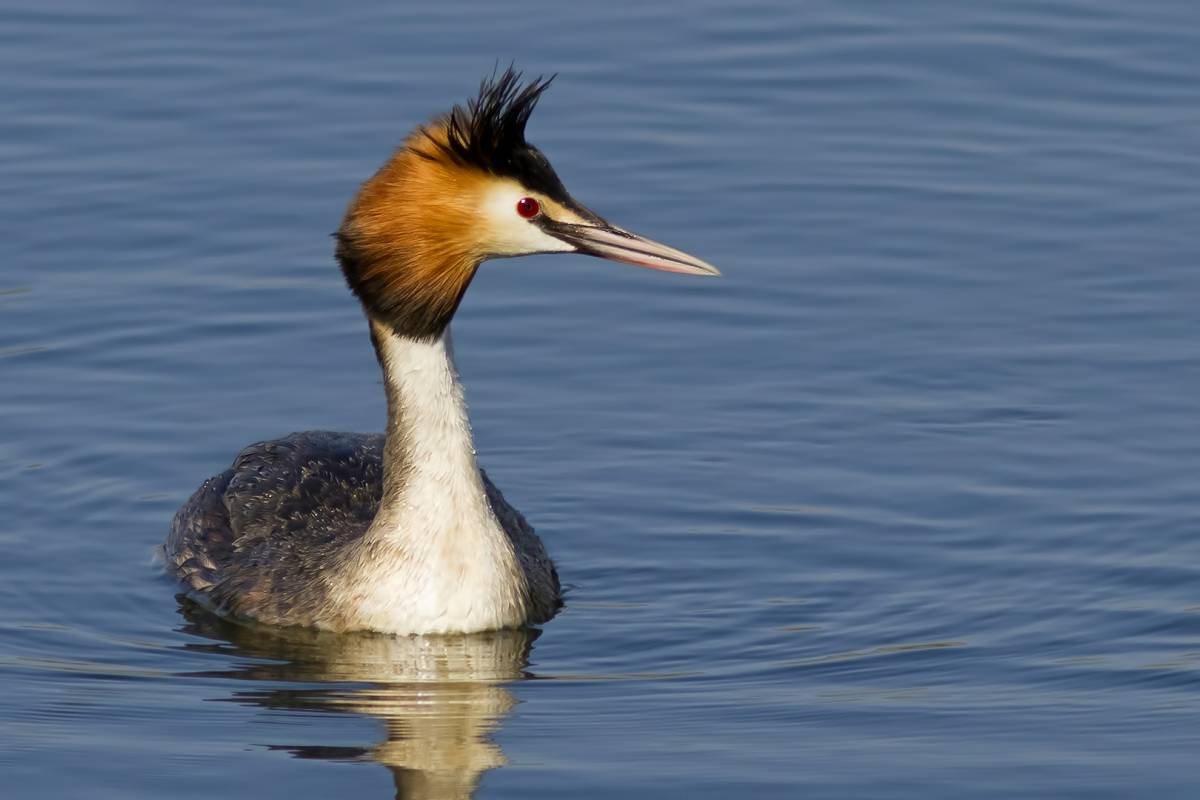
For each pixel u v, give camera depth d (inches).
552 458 708.0
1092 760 517.3
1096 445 696.4
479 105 561.9
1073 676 567.2
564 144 861.2
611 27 945.5
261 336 768.3
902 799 498.3
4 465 699.4
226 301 782.5
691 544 660.7
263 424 725.3
